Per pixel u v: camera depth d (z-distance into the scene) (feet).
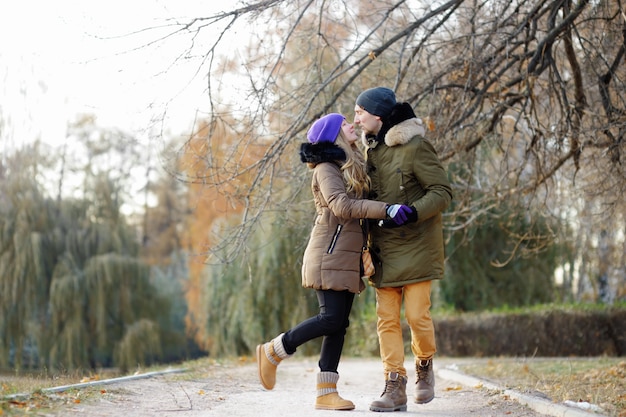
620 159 34.94
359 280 19.54
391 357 19.92
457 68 31.22
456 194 42.73
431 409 20.84
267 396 23.70
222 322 75.51
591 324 62.23
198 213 114.93
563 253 76.79
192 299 116.78
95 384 23.25
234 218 66.85
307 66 31.94
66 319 89.51
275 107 30.81
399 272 19.53
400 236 19.65
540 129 34.22
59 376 28.86
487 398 23.63
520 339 62.75
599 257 82.17
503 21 30.99
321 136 19.63
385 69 33.58
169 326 100.37
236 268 73.61
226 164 29.53
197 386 26.05
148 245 172.55
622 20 31.76
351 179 19.51
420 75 32.91
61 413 17.13
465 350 63.36
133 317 94.79
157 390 23.63
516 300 75.56
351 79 29.35
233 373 33.65
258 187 30.94
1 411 16.39
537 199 42.29
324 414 18.75
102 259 92.73
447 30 33.06
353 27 32.73
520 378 31.94
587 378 31.76
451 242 73.10
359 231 19.56
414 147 19.63
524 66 35.29
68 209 96.12
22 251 89.15
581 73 35.60
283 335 19.67
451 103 32.19
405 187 19.77
